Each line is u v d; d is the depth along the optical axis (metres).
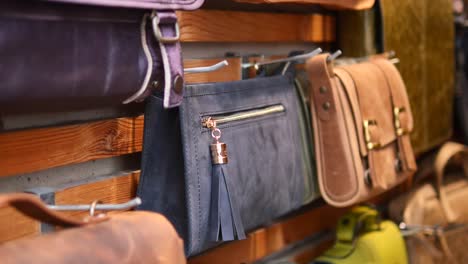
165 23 0.91
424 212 1.66
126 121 1.07
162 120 1.01
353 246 1.48
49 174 0.98
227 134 1.07
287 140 1.22
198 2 0.94
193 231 1.01
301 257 1.53
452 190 1.78
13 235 0.89
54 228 0.93
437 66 1.76
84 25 0.82
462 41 1.90
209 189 1.03
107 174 1.08
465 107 1.89
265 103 1.17
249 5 1.37
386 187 1.36
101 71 0.84
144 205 1.04
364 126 1.32
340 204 1.31
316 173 1.34
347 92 1.29
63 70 0.80
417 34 1.67
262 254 1.41
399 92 1.44
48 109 0.82
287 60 1.23
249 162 1.11
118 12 0.86
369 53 1.55
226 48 1.32
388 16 1.55
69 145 0.97
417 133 1.68
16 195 0.67
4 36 0.73
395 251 1.52
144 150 1.01
